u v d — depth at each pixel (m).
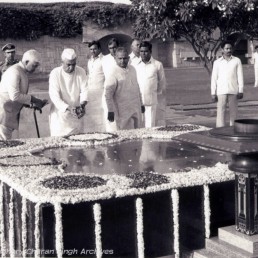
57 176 5.27
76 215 4.70
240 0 11.29
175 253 5.07
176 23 11.85
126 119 8.63
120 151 6.81
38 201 4.61
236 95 11.17
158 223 5.06
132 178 5.19
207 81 27.45
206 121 13.91
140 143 7.34
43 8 36.00
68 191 4.73
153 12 11.62
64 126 8.14
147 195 4.96
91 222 4.76
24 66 8.06
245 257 4.55
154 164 6.02
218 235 5.02
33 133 10.16
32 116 10.11
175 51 39.66
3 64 10.27
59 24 36.38
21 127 10.04
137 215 4.87
